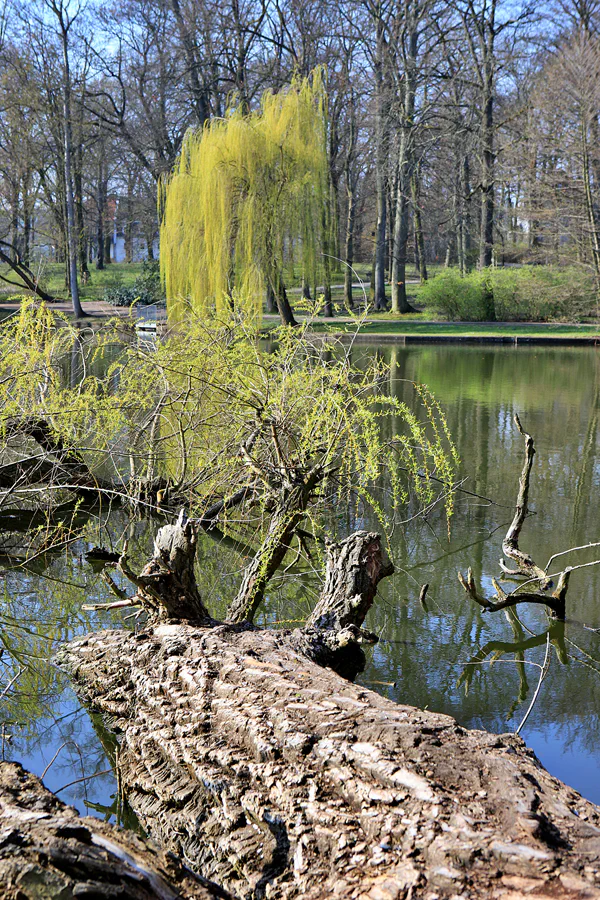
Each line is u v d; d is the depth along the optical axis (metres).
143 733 3.17
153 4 33.12
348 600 4.31
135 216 42.62
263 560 4.89
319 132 19.27
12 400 6.08
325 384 5.75
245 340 6.28
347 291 33.06
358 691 3.02
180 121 35.62
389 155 31.25
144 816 2.82
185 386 6.54
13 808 2.19
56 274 39.19
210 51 32.56
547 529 6.57
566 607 5.05
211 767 2.77
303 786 2.50
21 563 5.96
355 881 2.10
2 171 30.88
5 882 1.83
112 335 6.94
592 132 26.59
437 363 19.50
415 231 40.34
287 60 33.38
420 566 5.82
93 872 1.87
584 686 3.93
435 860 2.04
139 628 4.25
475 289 29.64
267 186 18.28
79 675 3.91
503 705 3.72
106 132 36.81
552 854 1.97
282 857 2.35
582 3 30.03
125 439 7.70
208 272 15.69
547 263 29.95
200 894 1.97
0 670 4.13
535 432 10.78
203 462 6.71
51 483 6.62
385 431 10.75
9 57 29.81
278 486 5.35
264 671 3.26
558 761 3.22
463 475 8.42
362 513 7.08
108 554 6.14
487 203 34.19
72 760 3.32
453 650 4.40
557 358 20.89
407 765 2.41
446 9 31.12
